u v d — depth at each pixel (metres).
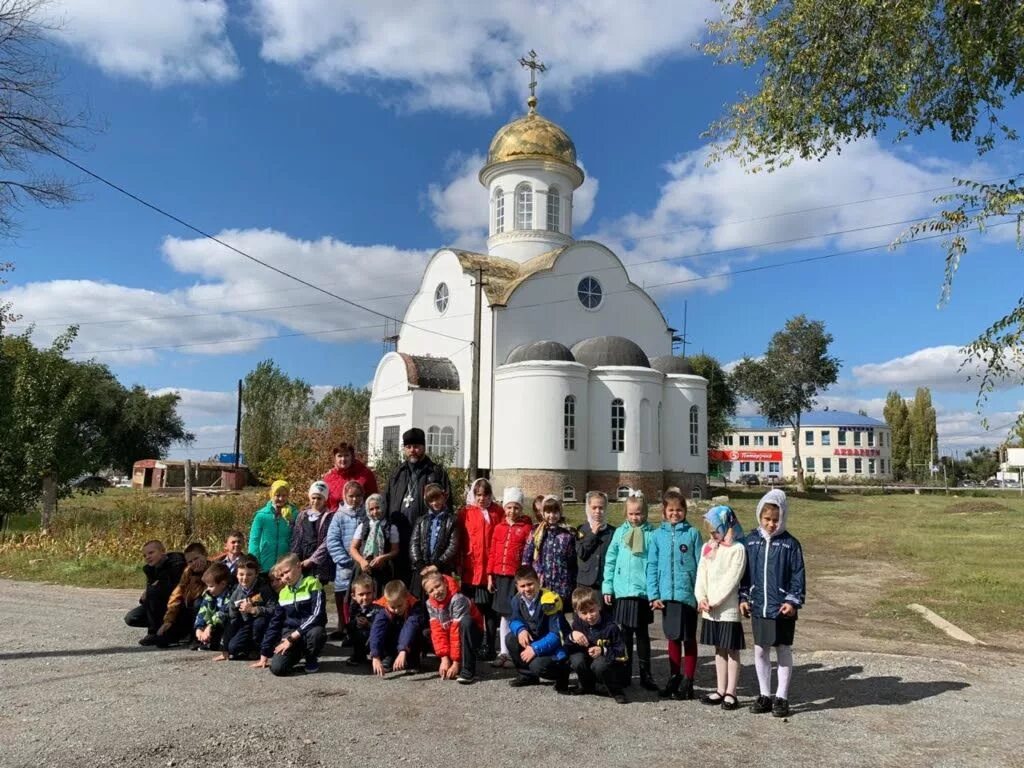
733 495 40.31
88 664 8.23
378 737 6.00
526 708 6.99
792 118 10.96
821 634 10.73
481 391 33.97
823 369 53.34
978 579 14.69
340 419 27.06
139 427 74.56
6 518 24.67
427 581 8.05
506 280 35.81
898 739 6.25
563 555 8.62
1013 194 7.93
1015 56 9.29
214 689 7.30
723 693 7.29
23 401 22.56
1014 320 7.62
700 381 35.00
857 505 36.72
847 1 10.16
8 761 5.23
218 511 20.72
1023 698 7.53
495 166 39.78
